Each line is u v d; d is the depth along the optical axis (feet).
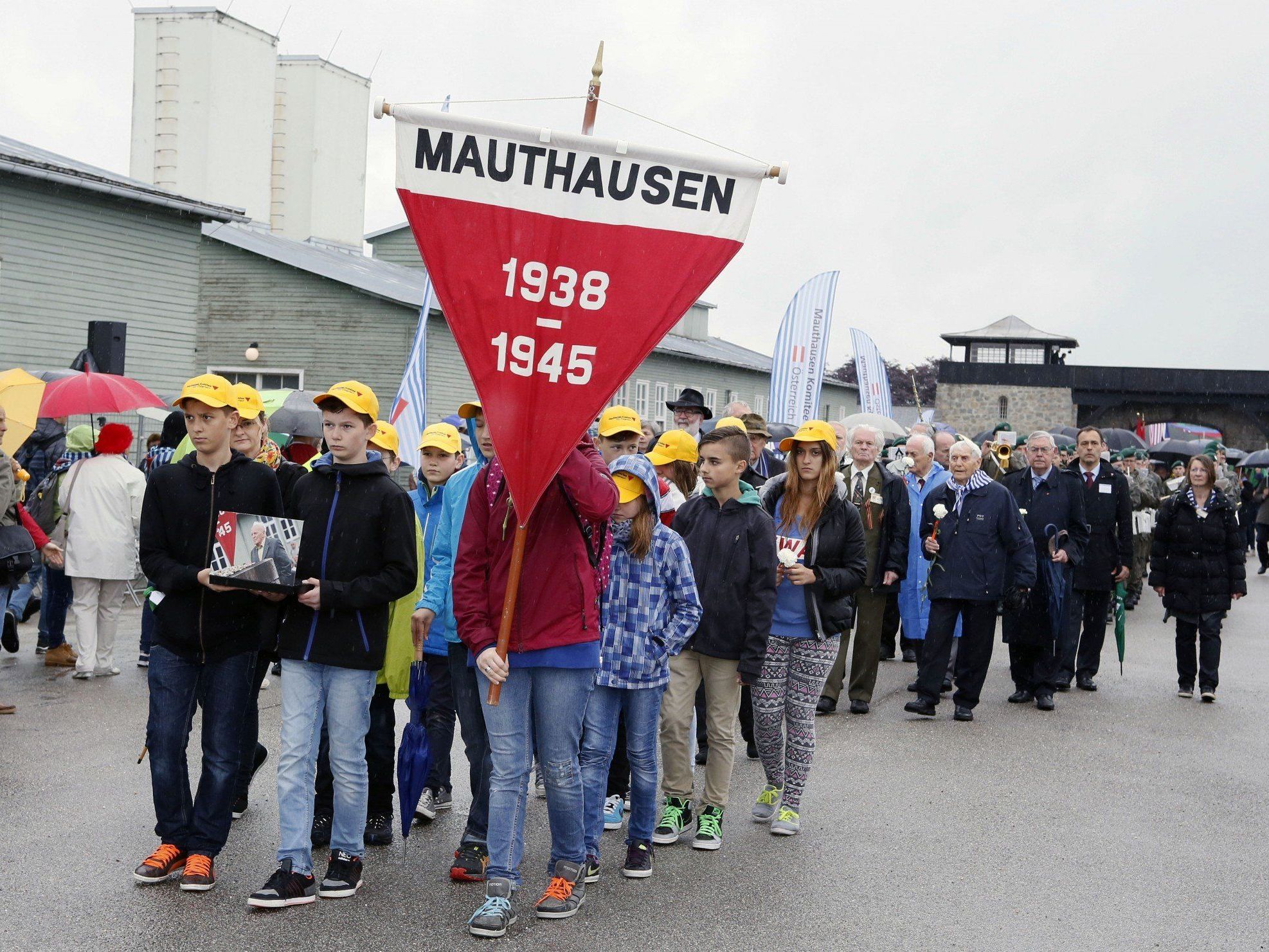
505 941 15.06
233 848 18.29
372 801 18.69
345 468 16.29
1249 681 36.47
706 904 16.62
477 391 14.98
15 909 15.56
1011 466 50.26
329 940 14.85
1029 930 15.97
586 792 17.29
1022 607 29.45
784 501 21.21
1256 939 15.85
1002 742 27.27
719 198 15.19
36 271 55.72
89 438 30.81
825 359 45.62
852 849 19.27
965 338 190.39
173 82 103.24
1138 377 177.27
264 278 80.64
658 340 15.10
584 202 15.10
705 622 18.92
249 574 15.53
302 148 114.62
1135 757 26.17
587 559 15.60
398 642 17.99
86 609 30.01
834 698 30.32
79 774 21.85
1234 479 93.86
